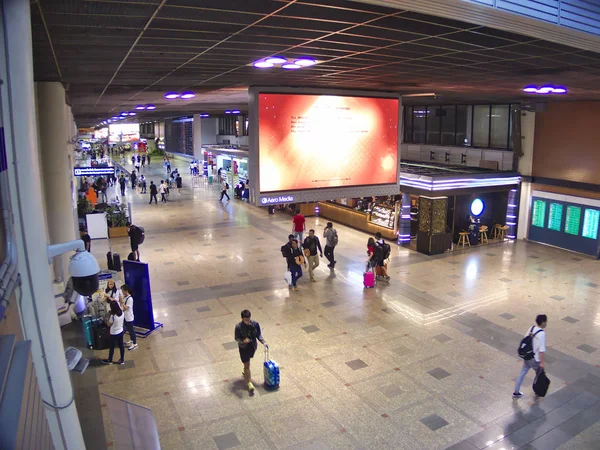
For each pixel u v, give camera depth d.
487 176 18.16
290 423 7.45
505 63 8.00
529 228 19.38
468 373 8.98
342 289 13.41
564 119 17.72
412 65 8.12
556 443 7.07
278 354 9.65
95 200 23.47
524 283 14.12
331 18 4.84
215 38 5.63
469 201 19.03
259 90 9.60
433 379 8.76
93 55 6.36
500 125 20.56
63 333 10.55
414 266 15.75
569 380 8.85
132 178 35.06
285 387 8.46
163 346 9.98
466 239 18.97
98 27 4.72
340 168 10.68
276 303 12.34
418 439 7.09
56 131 10.66
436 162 23.66
